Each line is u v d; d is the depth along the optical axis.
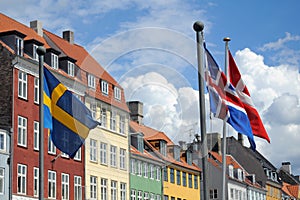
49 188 42.81
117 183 46.31
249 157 86.62
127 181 47.66
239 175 79.00
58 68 44.59
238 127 16.19
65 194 44.12
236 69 18.58
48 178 42.91
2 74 40.72
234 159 86.06
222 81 11.42
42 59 16.17
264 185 86.38
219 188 72.62
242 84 18.38
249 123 16.45
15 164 40.00
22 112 41.22
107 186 45.19
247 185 80.38
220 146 76.56
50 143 43.41
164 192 57.72
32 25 47.53
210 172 72.94
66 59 45.03
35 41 42.72
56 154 43.78
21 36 41.69
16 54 40.62
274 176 92.38
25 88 41.72
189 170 64.50
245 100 18.36
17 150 40.38
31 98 42.28
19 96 41.03
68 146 11.38
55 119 12.30
